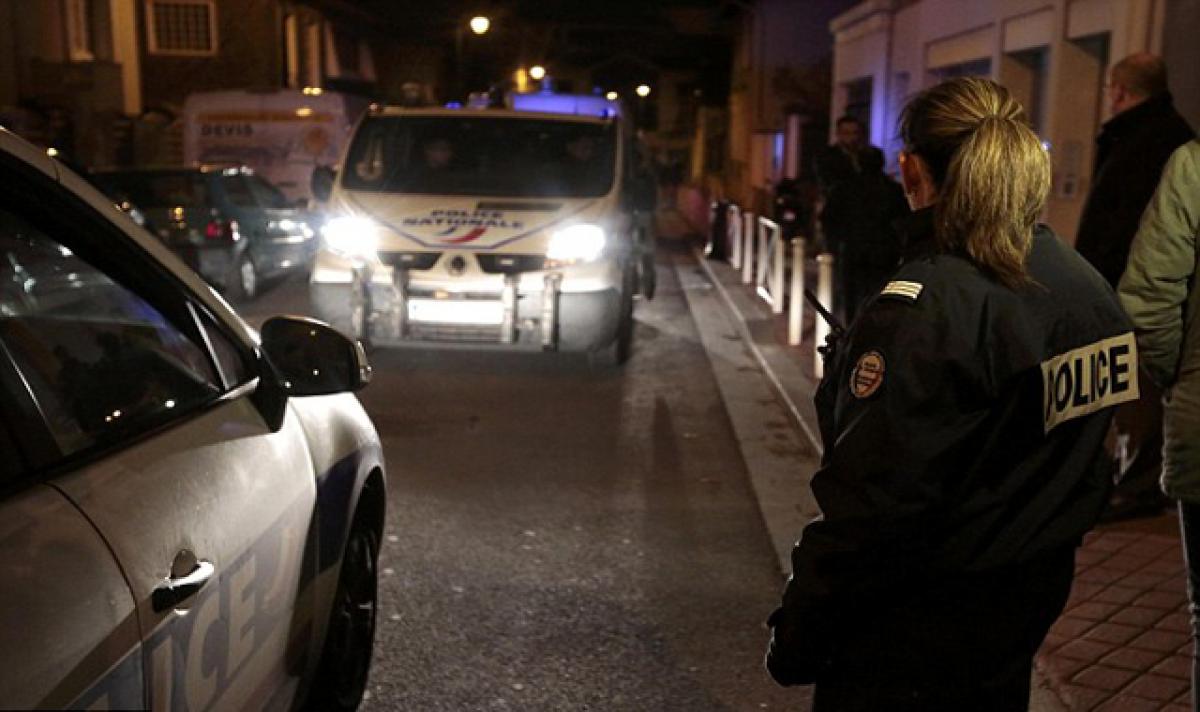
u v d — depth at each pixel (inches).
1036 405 77.2
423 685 156.1
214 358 108.3
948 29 550.0
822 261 349.1
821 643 82.4
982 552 79.0
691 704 153.0
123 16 986.1
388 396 327.0
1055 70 408.5
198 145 675.4
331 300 343.9
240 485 99.1
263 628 102.7
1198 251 113.7
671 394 340.2
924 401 74.5
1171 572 185.8
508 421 303.3
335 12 1323.8
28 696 62.9
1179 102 318.0
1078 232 199.2
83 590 71.1
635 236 436.1
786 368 358.6
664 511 232.8
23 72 840.9
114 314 115.2
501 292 337.4
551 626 175.9
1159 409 207.0
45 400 84.8
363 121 382.0
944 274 77.4
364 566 148.1
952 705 81.4
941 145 80.0
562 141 376.5
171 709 81.0
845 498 76.6
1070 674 152.9
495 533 216.7
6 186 90.2
